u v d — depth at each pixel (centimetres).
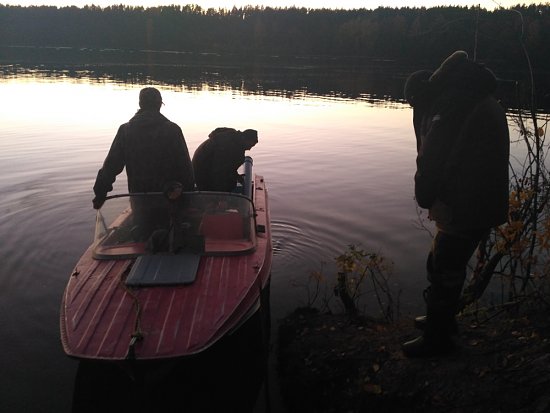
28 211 738
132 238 405
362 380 315
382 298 505
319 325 416
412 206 806
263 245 428
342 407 310
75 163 996
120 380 364
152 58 5566
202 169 521
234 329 327
